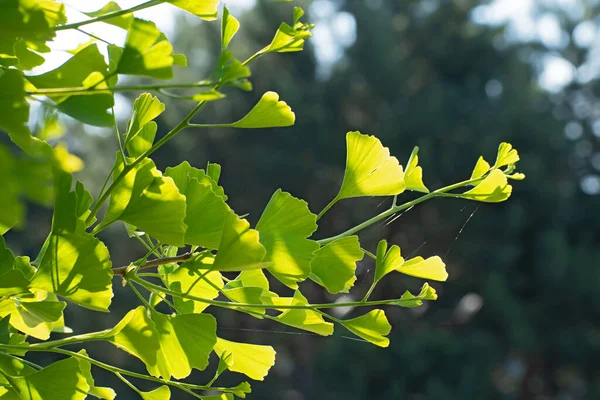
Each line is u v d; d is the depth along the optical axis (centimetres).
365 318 79
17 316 84
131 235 84
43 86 54
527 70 1574
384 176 84
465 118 1492
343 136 1471
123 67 46
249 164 1448
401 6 1678
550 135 1471
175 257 75
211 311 1297
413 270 83
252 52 1560
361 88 1526
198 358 73
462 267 1434
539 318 1366
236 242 63
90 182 1415
